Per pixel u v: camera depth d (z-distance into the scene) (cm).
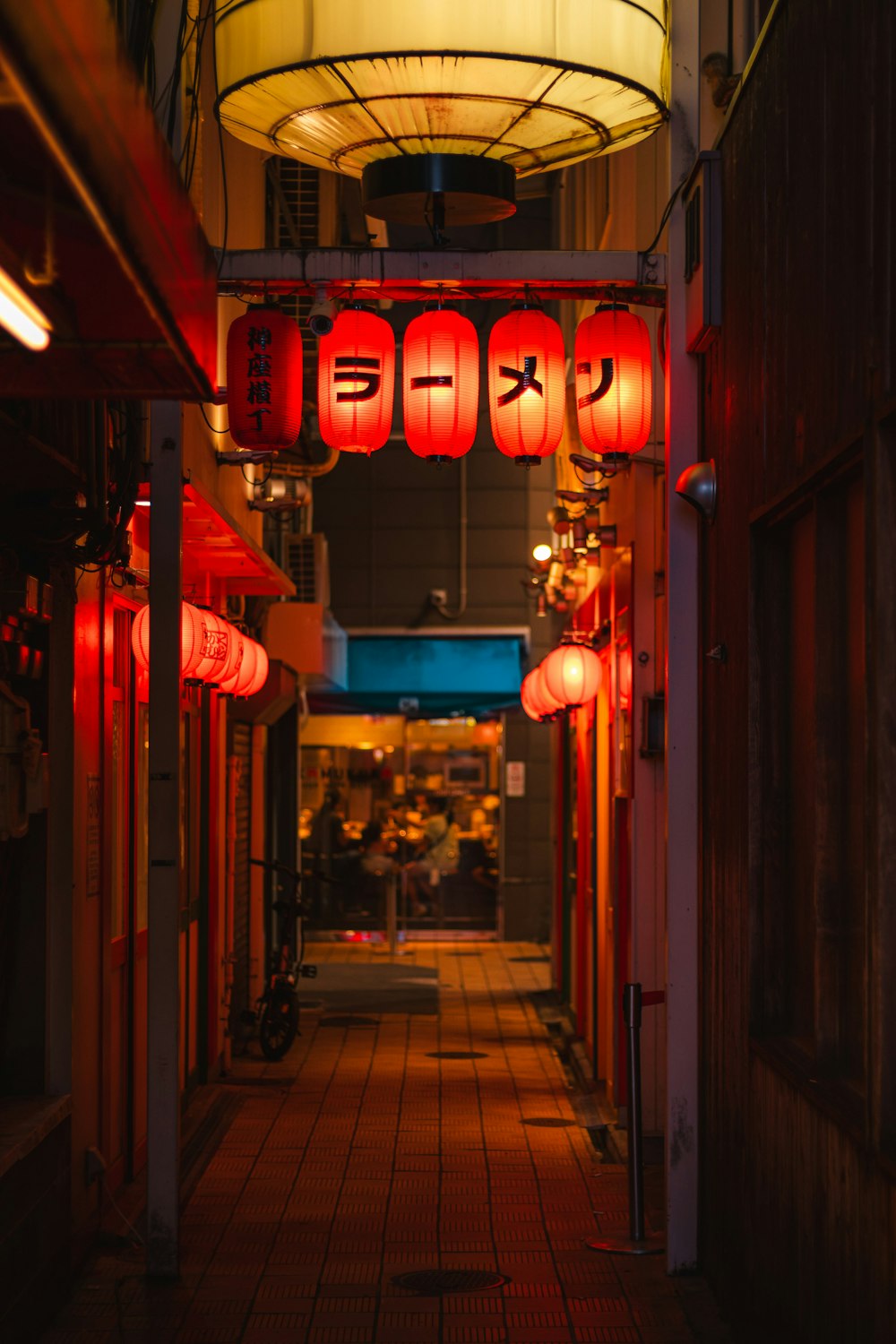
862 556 434
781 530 541
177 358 352
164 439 652
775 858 543
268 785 1530
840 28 419
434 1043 1238
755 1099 532
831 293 427
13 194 260
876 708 371
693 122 643
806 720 514
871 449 377
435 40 515
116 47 258
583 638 1127
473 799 2041
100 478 603
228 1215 731
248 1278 631
